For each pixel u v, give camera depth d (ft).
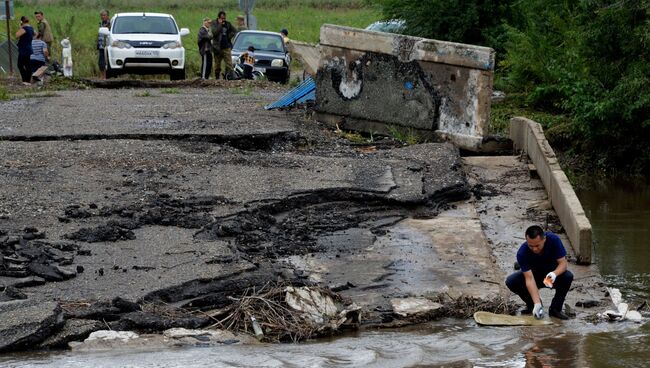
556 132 77.20
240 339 32.14
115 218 43.27
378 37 64.69
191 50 156.97
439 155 58.03
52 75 115.55
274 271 37.24
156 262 37.42
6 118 68.59
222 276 35.83
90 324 31.50
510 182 57.06
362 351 31.17
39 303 31.94
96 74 131.13
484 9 96.02
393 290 37.76
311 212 47.47
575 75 77.41
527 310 37.19
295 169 53.26
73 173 50.57
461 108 62.85
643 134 74.13
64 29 173.37
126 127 63.05
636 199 64.44
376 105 65.51
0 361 28.84
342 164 54.75
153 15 118.21
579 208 45.88
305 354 30.60
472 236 44.96
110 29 116.47
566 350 32.04
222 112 72.59
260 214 45.34
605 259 46.93
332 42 66.80
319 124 67.67
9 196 45.85
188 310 33.99
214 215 44.39
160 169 51.96
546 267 36.68
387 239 44.14
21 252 36.96
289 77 122.01
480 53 61.57
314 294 34.83
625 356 31.40
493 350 31.91
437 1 96.58
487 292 38.04
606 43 74.38
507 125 77.15
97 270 36.35
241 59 115.96
